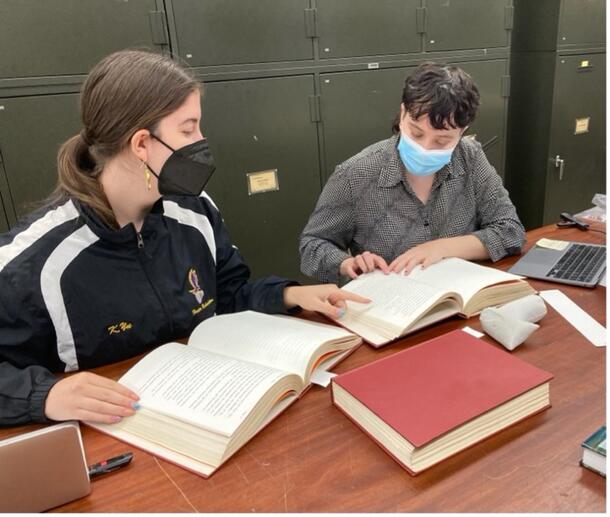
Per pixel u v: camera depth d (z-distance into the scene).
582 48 2.61
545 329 0.91
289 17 1.89
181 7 1.70
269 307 1.07
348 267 1.23
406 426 0.60
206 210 1.19
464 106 1.15
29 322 0.89
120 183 0.92
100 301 0.96
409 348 0.83
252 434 0.68
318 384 0.79
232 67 1.84
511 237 1.33
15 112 1.54
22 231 0.93
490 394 0.65
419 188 1.38
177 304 1.05
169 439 0.67
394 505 0.55
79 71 1.59
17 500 0.58
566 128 2.72
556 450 0.61
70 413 0.72
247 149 1.95
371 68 2.10
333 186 1.43
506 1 2.35
